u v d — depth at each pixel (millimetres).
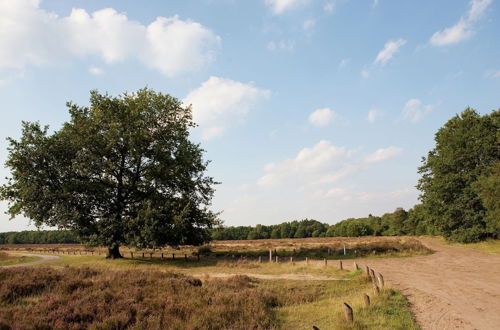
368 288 17391
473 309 12648
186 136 40688
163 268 29781
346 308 10531
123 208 37000
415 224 101938
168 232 33188
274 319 11820
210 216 38375
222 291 15547
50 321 10188
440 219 50438
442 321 11125
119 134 35031
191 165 39156
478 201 46125
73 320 10438
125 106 36750
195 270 28031
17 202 33156
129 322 10594
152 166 36938
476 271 23047
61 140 34938
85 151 35062
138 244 31984
